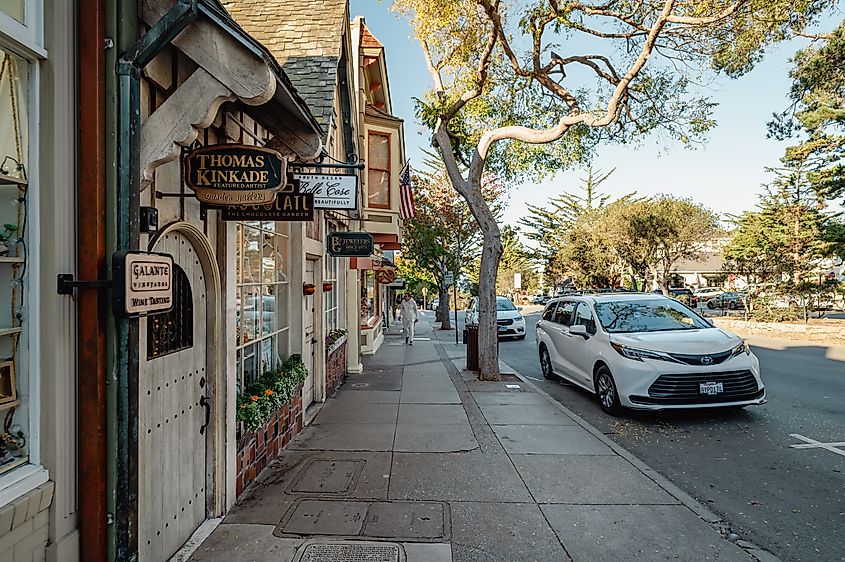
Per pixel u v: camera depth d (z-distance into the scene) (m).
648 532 4.24
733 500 5.03
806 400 9.08
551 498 4.87
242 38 3.16
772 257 23.44
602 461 5.88
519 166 13.67
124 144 2.91
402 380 11.30
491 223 11.42
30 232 2.59
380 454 6.11
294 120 4.96
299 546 3.94
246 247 5.58
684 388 7.51
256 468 5.36
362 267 12.68
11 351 2.59
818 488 5.31
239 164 3.76
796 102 18.89
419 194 29.34
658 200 32.66
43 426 2.61
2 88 2.52
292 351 7.27
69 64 2.77
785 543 4.19
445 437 6.82
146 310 2.91
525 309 49.94
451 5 10.10
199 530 4.17
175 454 3.83
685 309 9.44
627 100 12.28
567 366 10.23
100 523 2.82
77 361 2.79
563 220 48.59
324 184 6.16
